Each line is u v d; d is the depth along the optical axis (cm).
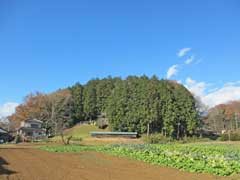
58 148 4731
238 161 2155
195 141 8100
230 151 3741
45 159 2895
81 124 11762
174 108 9325
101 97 12031
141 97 9394
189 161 2266
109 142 7444
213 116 11238
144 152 3152
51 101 10681
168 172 1969
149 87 9431
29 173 1844
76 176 1738
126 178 1688
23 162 2567
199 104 10744
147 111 9156
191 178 1717
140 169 2127
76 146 5434
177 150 3384
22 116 11025
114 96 10150
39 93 11219
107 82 12238
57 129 9906
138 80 10094
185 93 9612
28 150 4281
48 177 1677
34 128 10088
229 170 1884
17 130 10219
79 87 12425
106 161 2734
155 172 1967
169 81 10450
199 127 9662
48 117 10569
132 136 9000
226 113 11256
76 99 12162
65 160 2812
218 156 2553
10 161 2638
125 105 9662
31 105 10938
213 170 1894
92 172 1934
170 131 9188
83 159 2939
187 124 9381
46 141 7525
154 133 9025
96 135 9112
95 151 4166
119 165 2398
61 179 1609
